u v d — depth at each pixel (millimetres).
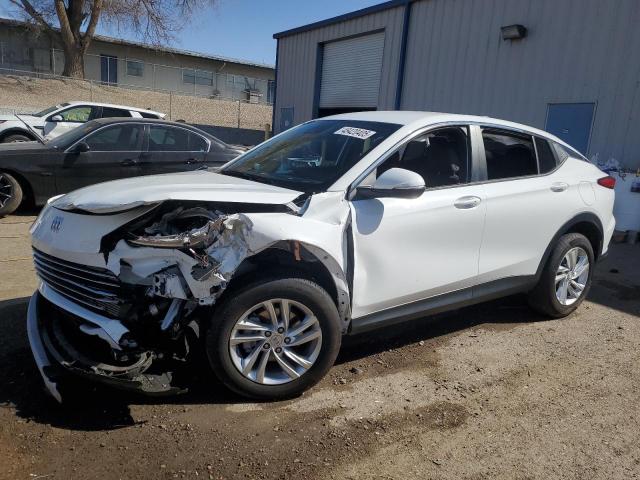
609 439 3123
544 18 11203
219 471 2691
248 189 3354
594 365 4055
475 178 4109
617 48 9930
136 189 3197
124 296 2912
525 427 3207
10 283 5105
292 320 3289
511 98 12008
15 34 34531
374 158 3645
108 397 3273
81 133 8242
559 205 4586
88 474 2617
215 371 3135
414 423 3195
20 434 2875
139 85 39781
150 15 30234
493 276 4242
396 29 15125
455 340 4402
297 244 3094
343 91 17781
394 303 3680
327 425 3125
